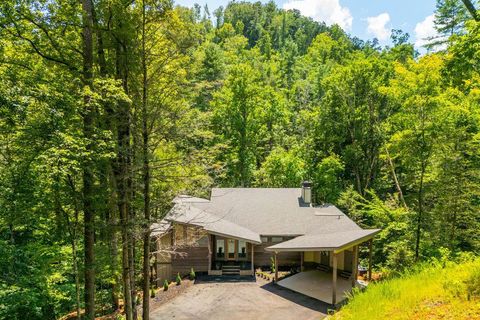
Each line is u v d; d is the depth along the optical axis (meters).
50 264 15.28
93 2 13.17
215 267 24.47
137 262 20.56
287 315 16.75
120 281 17.77
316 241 20.09
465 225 20.70
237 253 26.02
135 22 12.45
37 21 12.41
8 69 11.86
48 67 13.44
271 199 29.44
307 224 25.81
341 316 9.73
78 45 14.05
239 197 29.83
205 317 16.77
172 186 16.12
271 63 72.81
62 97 11.93
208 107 38.41
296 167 37.28
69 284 16.77
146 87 12.87
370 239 21.09
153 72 13.23
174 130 13.48
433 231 20.31
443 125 19.39
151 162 13.67
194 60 14.05
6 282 14.78
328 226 24.81
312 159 38.41
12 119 11.33
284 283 21.69
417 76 19.59
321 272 24.03
